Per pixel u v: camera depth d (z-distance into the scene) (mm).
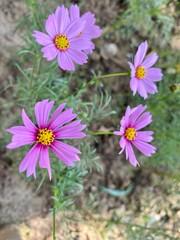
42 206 244
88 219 255
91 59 269
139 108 179
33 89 206
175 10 286
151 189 278
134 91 187
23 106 221
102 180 268
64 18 167
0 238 221
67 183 199
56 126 157
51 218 246
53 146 157
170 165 272
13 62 241
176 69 273
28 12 247
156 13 247
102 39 272
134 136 180
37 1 235
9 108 238
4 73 240
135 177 277
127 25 275
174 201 281
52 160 196
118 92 274
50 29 165
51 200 245
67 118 158
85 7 267
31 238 239
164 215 280
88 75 268
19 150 231
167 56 284
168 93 250
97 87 267
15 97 239
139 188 276
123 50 278
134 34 280
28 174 146
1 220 233
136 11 266
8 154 234
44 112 154
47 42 165
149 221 274
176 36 290
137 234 258
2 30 242
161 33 284
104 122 269
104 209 265
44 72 216
